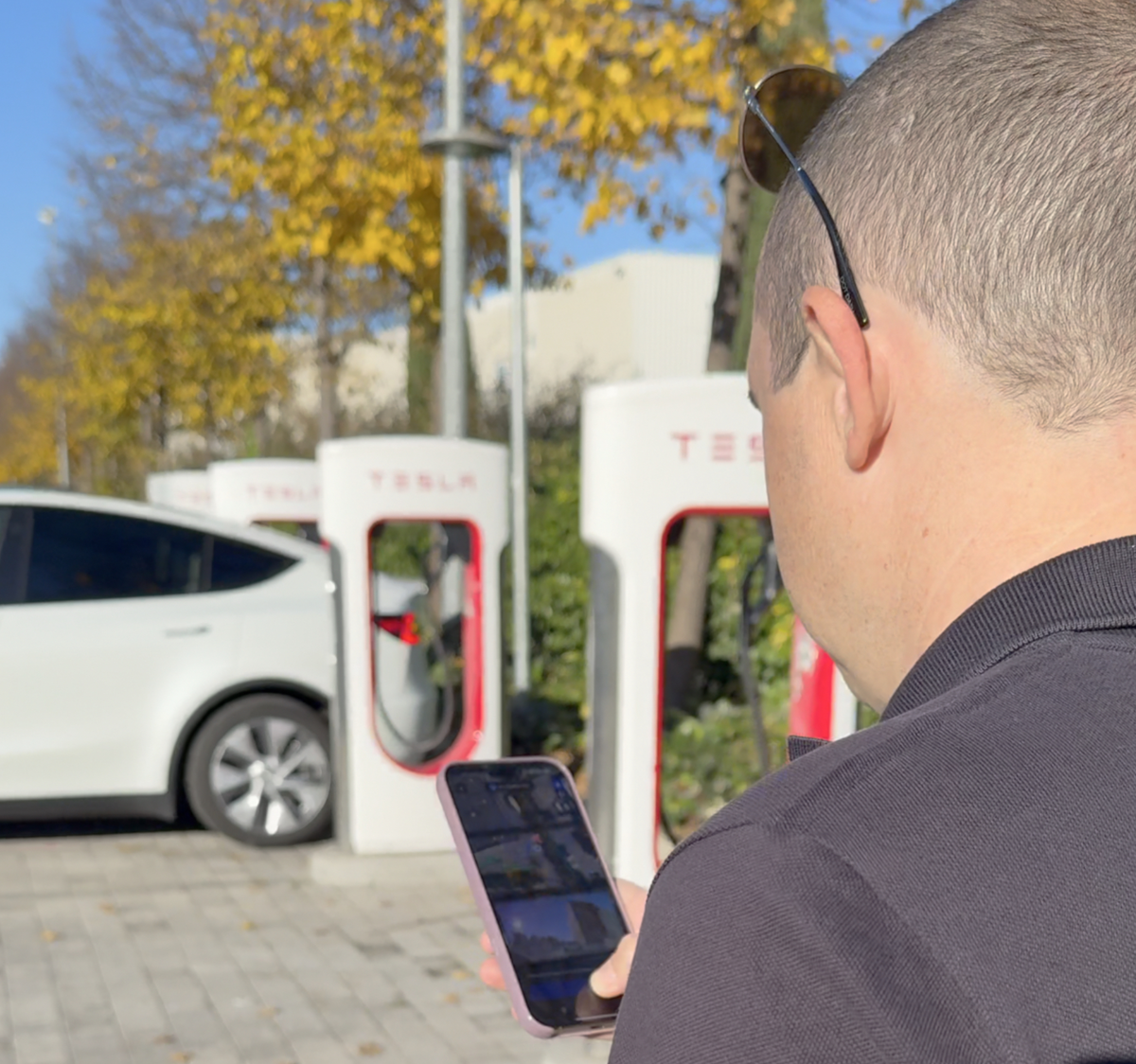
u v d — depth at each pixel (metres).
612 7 7.51
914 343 0.77
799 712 4.36
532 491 10.73
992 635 0.70
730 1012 0.61
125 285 22.05
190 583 6.84
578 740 8.05
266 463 10.01
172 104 17.77
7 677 6.48
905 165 0.77
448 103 8.58
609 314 42.81
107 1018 4.62
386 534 11.55
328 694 6.86
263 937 5.47
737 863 0.64
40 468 46.56
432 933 5.50
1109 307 0.71
